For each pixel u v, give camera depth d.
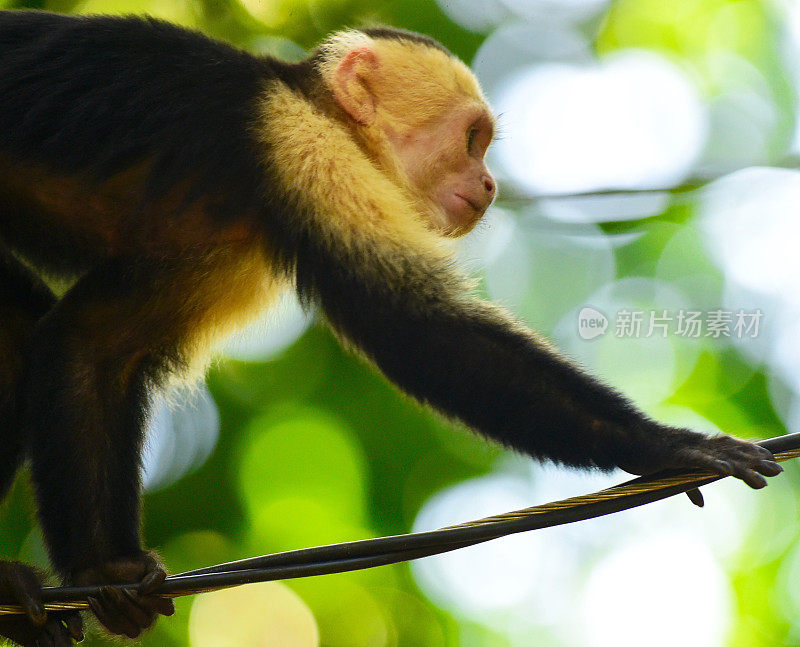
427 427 18.92
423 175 11.39
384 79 11.38
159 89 9.92
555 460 8.67
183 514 18.19
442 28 20.77
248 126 9.88
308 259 9.62
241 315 10.96
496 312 9.19
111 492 10.12
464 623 19.25
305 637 18.44
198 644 18.00
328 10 19.36
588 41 23.27
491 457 18.86
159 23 10.39
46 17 10.52
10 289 10.76
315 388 19.09
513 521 8.41
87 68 10.04
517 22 21.80
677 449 8.27
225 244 10.15
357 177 9.91
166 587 8.90
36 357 10.09
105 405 10.35
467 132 11.51
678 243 20.84
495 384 8.81
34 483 9.88
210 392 18.97
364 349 9.34
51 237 10.58
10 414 10.42
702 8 23.25
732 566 21.28
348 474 18.72
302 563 8.69
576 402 8.62
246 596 18.61
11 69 10.14
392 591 18.95
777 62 23.30
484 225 12.38
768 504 21.48
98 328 10.32
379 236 9.57
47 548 9.80
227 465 18.52
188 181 9.80
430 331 9.09
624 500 8.34
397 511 18.58
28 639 9.53
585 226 21.03
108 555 9.76
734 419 19.38
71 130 9.95
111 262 10.34
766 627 20.41
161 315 10.46
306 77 11.23
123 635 9.27
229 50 10.43
